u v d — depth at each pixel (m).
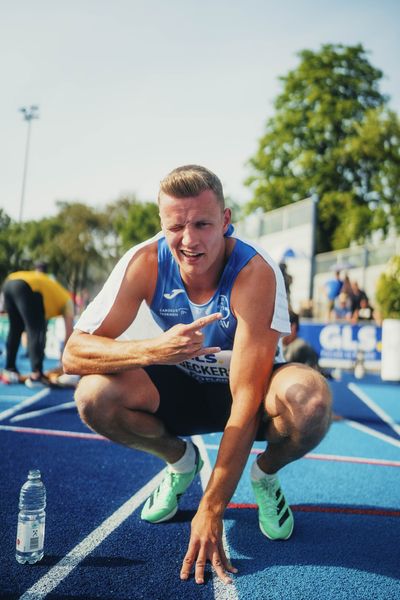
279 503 2.11
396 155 25.83
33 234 40.03
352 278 14.22
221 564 1.63
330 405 1.86
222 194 1.81
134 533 2.09
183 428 2.23
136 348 1.80
